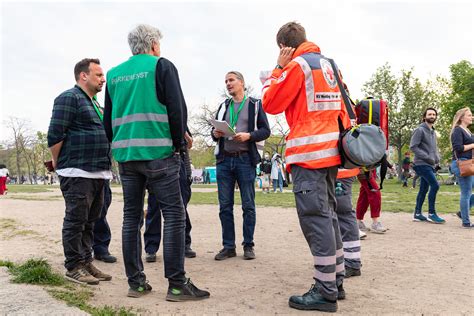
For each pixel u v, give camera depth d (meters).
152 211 5.44
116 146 3.85
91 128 4.42
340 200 4.53
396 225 8.14
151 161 3.71
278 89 3.55
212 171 57.09
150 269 5.05
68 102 4.34
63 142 4.39
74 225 4.29
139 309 3.43
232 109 5.92
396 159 45.88
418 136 8.39
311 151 3.49
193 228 8.47
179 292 3.70
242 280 4.46
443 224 8.28
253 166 5.66
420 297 3.78
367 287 4.13
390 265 4.99
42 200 16.94
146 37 3.87
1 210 12.22
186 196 5.70
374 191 7.20
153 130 3.71
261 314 3.38
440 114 40.84
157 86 3.71
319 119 3.55
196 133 51.25
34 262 4.47
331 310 3.42
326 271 3.47
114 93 3.91
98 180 4.45
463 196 7.90
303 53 3.72
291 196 17.23
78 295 3.67
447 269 4.78
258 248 6.21
